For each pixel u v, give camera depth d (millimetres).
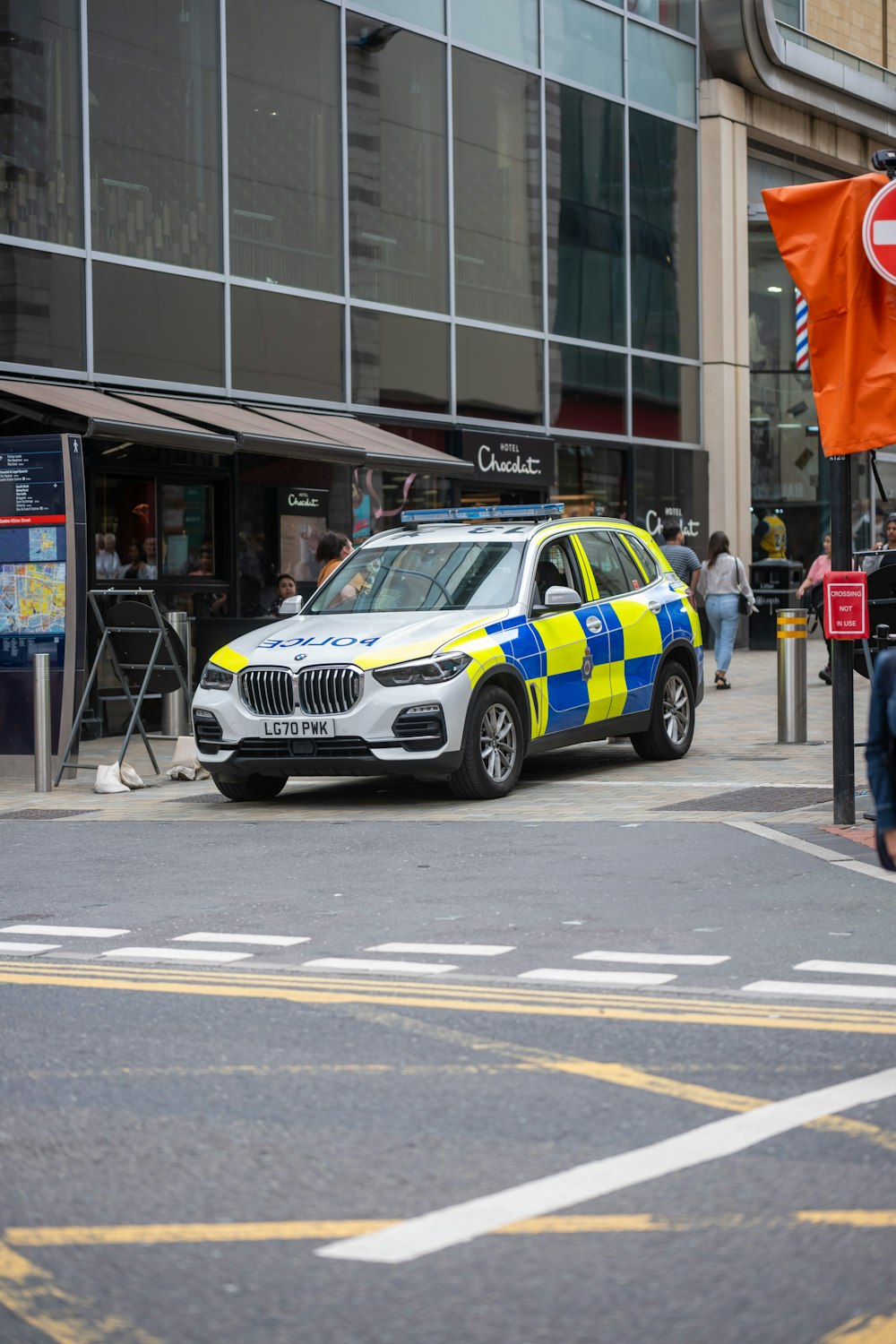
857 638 12367
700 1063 6617
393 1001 7715
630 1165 5469
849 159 38031
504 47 28266
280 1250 4824
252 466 23281
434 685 14102
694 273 33312
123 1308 4461
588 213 30250
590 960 8492
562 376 29609
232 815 14453
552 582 15898
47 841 13266
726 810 13477
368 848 12320
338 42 25000
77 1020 7500
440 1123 5938
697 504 33312
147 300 22047
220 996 7891
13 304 20359
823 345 12133
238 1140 5805
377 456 21594
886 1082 6297
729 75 33938
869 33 38906
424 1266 4684
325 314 24766
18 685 17219
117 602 16625
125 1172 5508
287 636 14875
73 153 21109
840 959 8344
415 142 26422
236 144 23375
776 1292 4477
